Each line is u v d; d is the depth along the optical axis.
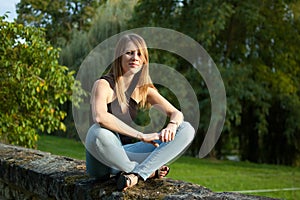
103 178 2.06
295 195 6.98
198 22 12.88
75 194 2.04
